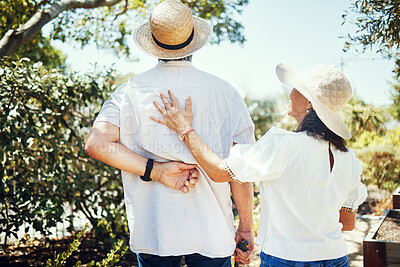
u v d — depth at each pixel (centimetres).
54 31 717
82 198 503
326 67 187
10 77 427
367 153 577
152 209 198
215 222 195
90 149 193
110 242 509
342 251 182
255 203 632
